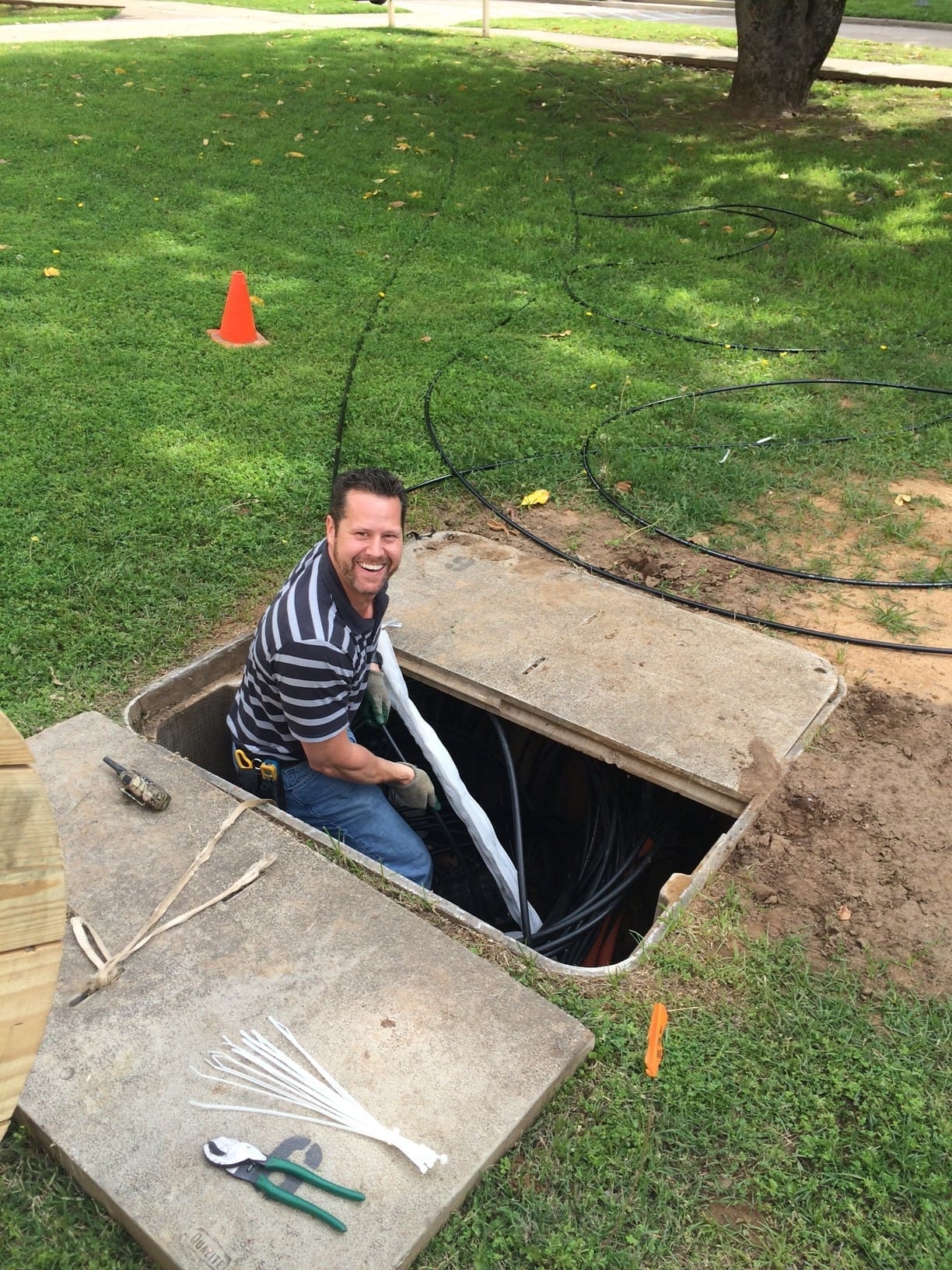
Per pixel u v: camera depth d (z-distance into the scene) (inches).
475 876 161.6
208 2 811.4
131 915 103.7
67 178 355.6
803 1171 86.8
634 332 265.0
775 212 352.2
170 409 214.8
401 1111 86.6
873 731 135.7
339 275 292.8
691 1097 91.7
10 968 52.4
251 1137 84.3
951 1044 96.9
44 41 590.2
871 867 115.3
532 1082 89.5
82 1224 81.6
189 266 291.7
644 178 389.1
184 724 143.7
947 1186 85.7
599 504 191.2
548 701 136.8
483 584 162.7
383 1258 76.8
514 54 613.3
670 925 107.9
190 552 170.1
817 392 235.1
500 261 309.6
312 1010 94.8
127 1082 88.4
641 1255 80.5
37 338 242.5
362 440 207.8
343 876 109.3
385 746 160.7
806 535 183.5
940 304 281.7
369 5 834.2
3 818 49.7
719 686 140.9
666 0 934.4
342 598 116.3
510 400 227.9
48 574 161.2
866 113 490.9
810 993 101.7
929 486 199.2
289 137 420.5
